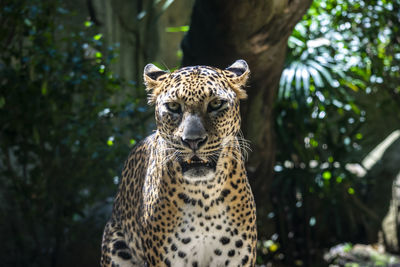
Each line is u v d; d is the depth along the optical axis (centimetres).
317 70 916
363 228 1148
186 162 438
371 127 1317
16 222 936
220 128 430
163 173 463
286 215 1053
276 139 1000
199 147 419
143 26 1262
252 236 480
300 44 938
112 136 847
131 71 1246
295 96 925
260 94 808
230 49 733
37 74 804
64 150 862
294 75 916
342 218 1148
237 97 462
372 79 1038
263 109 832
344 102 980
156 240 474
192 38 766
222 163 448
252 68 757
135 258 537
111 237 555
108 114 832
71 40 867
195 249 469
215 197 455
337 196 1043
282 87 905
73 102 876
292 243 1051
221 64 758
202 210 458
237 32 711
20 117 811
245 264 475
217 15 699
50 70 805
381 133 1338
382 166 1186
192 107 423
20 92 791
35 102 797
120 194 570
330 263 1048
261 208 1002
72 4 1133
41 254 912
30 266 914
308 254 1039
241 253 473
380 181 1170
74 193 896
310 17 963
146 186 493
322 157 1056
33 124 811
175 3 1303
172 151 452
